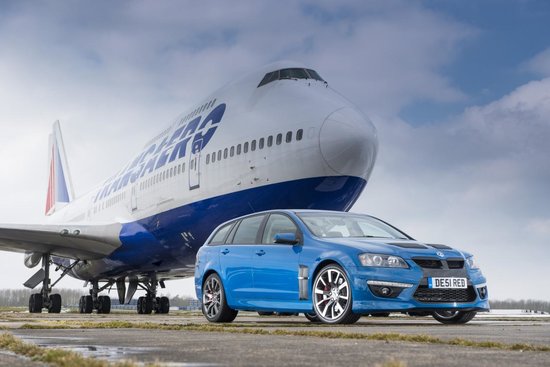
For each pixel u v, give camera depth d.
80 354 3.12
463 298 7.11
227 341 4.26
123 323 6.85
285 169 14.12
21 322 8.37
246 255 7.96
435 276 6.94
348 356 3.17
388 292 6.79
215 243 8.63
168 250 18.94
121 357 3.16
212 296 8.46
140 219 19.50
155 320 10.29
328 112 14.02
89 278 23.83
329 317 7.12
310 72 15.64
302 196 14.09
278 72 15.66
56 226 19.47
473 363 2.87
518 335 5.16
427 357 3.12
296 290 7.29
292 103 14.62
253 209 14.92
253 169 14.72
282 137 14.24
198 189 16.36
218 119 16.25
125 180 21.55
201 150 16.38
